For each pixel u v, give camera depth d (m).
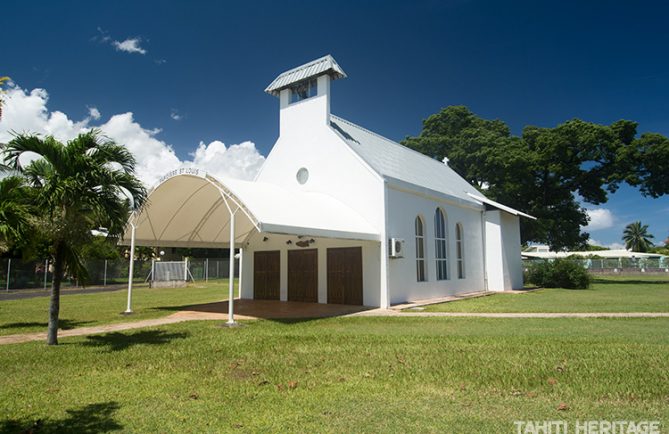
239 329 11.57
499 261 26.83
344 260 18.83
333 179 19.86
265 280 22.12
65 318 14.45
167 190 16.31
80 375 6.73
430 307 17.16
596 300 19.78
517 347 8.52
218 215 20.06
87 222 10.02
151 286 35.94
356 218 18.22
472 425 4.48
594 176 39.69
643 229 117.19
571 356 7.66
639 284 34.72
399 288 18.47
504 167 37.47
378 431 4.34
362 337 9.92
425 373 6.58
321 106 20.98
